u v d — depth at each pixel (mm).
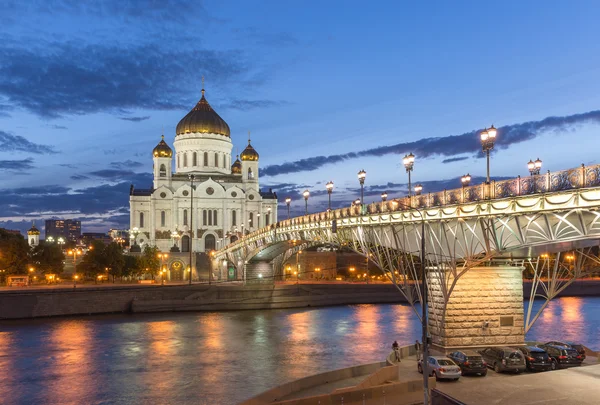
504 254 44688
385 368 40625
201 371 54094
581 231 32688
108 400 44531
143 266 150500
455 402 27828
